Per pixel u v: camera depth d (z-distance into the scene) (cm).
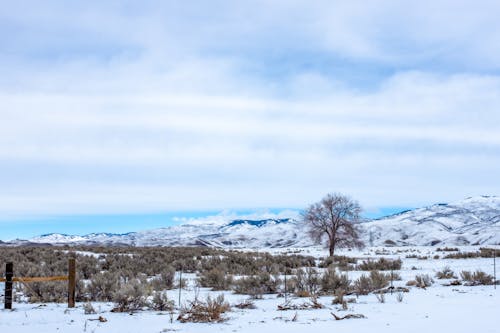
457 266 2792
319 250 7038
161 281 1833
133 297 1208
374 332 807
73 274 1256
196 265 2792
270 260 3181
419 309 1098
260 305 1282
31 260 2945
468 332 782
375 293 1510
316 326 893
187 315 1056
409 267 2823
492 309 1060
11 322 998
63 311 1175
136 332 867
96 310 1181
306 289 1611
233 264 2831
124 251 4131
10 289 1223
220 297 1181
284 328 880
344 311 1106
